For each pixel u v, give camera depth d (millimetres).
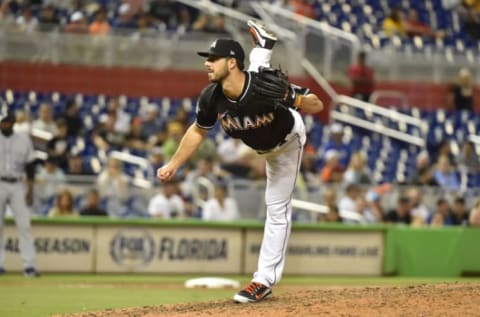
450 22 72250
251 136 21469
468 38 71562
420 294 21547
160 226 42656
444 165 53344
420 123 63188
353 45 63688
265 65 21656
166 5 64125
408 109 64062
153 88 61594
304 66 62156
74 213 43031
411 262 44562
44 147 51812
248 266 43625
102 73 61094
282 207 22438
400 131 62562
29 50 60312
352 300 20891
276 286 36562
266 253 22500
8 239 41281
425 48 65188
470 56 65438
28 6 63219
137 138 54969
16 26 60156
